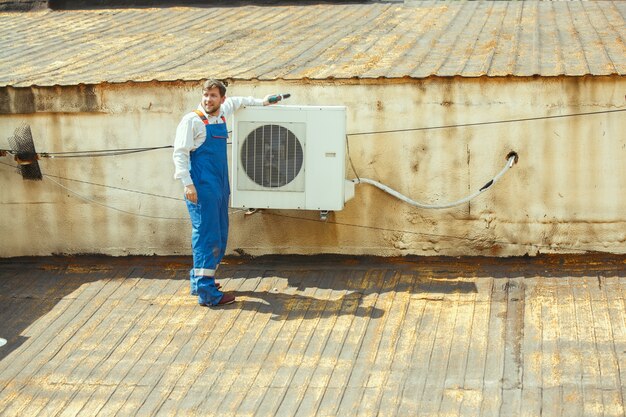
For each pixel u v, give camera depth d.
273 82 8.34
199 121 7.61
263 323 7.48
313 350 7.02
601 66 8.02
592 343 6.81
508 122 8.02
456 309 7.52
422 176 8.25
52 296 8.24
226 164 7.85
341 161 7.98
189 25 11.32
